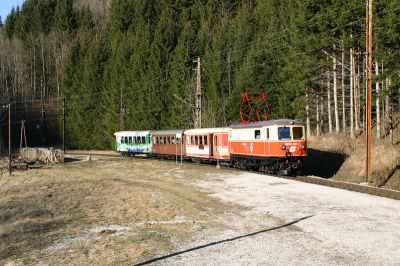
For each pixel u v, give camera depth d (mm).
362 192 19344
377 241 11492
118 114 73250
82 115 80312
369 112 24078
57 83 95875
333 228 13031
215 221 14836
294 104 43531
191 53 67562
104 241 12531
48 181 30188
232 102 54844
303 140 26672
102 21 108375
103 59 82375
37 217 17203
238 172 29250
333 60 39406
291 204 17062
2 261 11148
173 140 41844
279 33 54438
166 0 85500
